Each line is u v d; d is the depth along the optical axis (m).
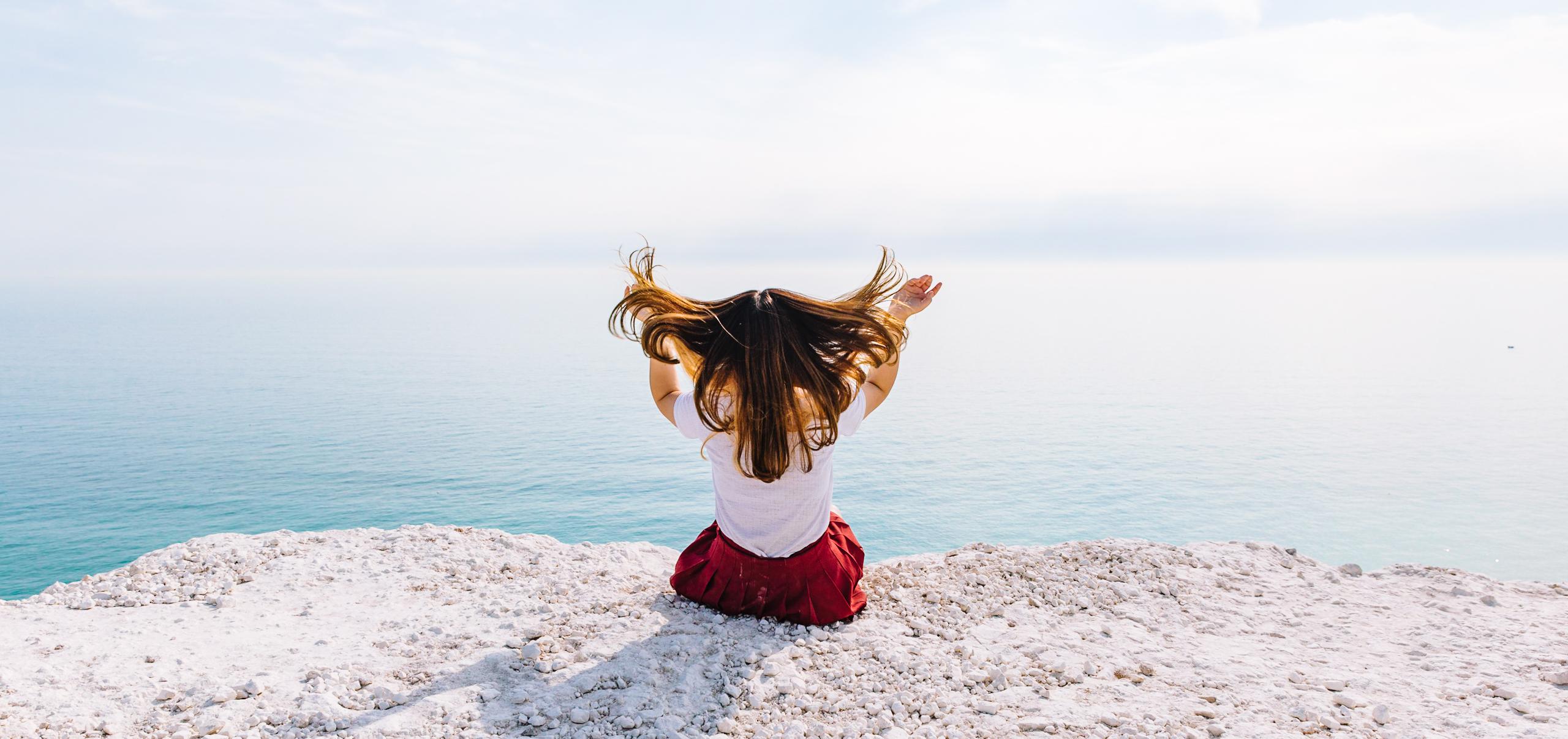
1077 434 171.12
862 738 2.32
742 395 2.90
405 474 128.00
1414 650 3.01
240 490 115.88
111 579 3.73
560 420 188.00
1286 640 3.16
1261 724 2.40
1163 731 2.33
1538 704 2.47
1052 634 3.14
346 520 100.31
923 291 3.09
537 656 2.84
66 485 118.75
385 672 2.74
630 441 159.62
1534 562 86.00
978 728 2.37
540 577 3.83
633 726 2.35
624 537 93.94
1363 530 99.62
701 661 2.85
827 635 3.13
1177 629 3.26
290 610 3.39
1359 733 2.33
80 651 2.89
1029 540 94.38
